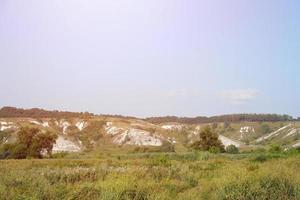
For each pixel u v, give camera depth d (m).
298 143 98.88
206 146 76.62
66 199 9.96
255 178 11.65
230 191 10.57
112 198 9.78
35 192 9.87
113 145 139.88
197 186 13.55
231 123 187.25
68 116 173.62
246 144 138.38
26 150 74.62
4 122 143.50
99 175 15.52
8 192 9.66
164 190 11.45
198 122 194.88
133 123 166.38
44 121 161.62
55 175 14.55
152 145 135.75
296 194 10.36
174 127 170.50
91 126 159.25
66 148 130.25
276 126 173.25
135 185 11.26
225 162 28.52
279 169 14.05
